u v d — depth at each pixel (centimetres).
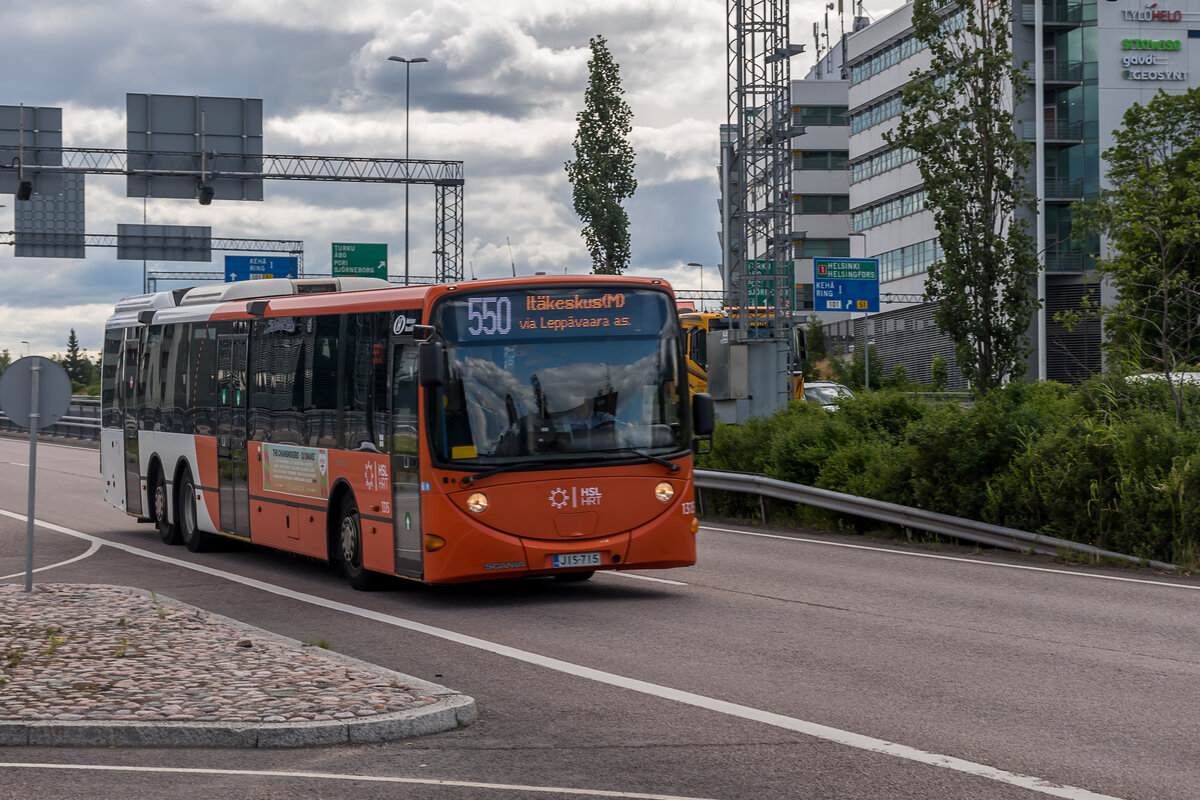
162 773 706
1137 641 1084
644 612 1262
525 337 1324
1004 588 1416
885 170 9006
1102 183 6962
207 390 1848
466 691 915
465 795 659
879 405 2334
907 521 1905
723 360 3272
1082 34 6994
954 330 2902
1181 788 657
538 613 1270
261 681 885
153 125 4409
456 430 1297
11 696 844
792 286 3422
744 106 3388
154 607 1227
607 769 706
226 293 1858
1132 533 1638
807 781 676
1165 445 1689
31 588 1323
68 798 661
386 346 1390
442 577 1291
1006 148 2834
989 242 2859
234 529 1762
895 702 859
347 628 1198
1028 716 816
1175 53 7000
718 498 2327
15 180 4391
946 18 2902
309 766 720
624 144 4500
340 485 1492
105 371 2311
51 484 3262
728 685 920
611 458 1328
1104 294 6800
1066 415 1930
